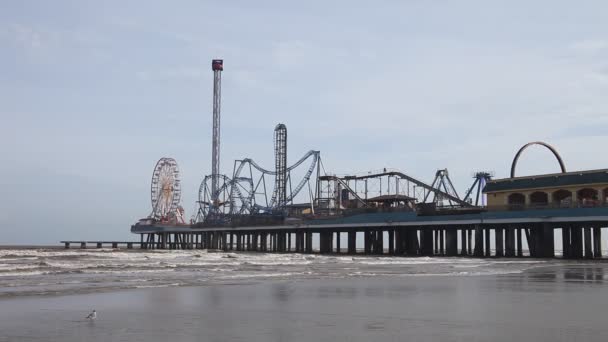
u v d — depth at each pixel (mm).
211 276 50375
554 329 22609
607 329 22625
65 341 19938
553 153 123438
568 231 109562
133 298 32281
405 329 22641
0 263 64750
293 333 21734
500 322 24359
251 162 196500
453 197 144000
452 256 117500
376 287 41094
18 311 26719
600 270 66875
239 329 22562
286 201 176375
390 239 134625
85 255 92625
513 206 106312
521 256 114312
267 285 41812
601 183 98688
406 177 146875
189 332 21875
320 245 148500
